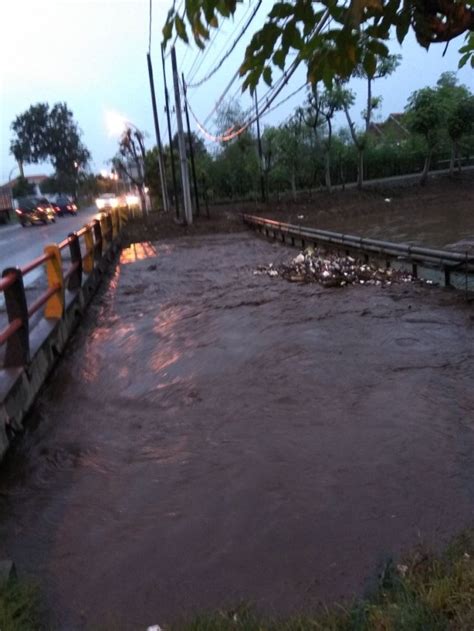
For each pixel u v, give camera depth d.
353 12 1.59
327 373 6.91
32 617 3.27
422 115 38.56
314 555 3.75
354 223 28.95
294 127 38.81
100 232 16.25
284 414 5.91
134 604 3.46
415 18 1.89
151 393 6.84
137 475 4.97
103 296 13.07
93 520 4.37
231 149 42.03
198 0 2.02
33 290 10.88
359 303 10.13
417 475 4.55
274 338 8.55
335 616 2.90
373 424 5.48
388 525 3.98
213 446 5.35
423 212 31.62
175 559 3.85
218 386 6.85
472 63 2.59
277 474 4.76
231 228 27.83
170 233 27.02
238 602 3.36
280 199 38.53
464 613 2.57
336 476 4.65
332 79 2.04
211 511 4.34
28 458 5.39
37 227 34.56
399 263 12.48
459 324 8.38
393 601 2.84
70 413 6.41
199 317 10.38
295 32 1.93
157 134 38.38
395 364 7.00
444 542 3.67
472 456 4.75
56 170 98.19
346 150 44.78
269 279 13.47
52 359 7.82
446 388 6.17
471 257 9.87
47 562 3.91
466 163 50.88
